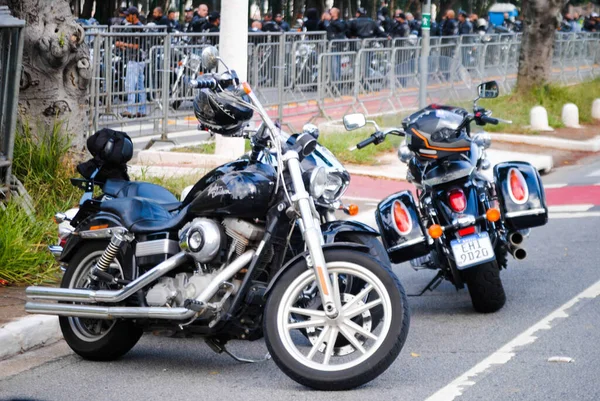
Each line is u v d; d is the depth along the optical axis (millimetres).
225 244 6660
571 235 11984
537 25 26000
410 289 9680
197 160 15477
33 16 11375
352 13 54719
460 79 15508
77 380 6871
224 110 6672
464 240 7906
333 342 6387
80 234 7371
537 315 8414
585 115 25047
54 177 11133
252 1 50219
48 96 11500
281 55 19531
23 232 9469
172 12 28969
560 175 17781
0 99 10250
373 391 6461
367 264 6309
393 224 8156
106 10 38031
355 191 14867
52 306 7098
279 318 6375
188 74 17594
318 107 20781
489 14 52375
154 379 6891
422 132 8094
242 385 6699
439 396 6344
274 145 6703
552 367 6938
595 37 35062
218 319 6582
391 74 19109
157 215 7277
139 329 7266
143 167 13734
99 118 16328
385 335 6254
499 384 6586
